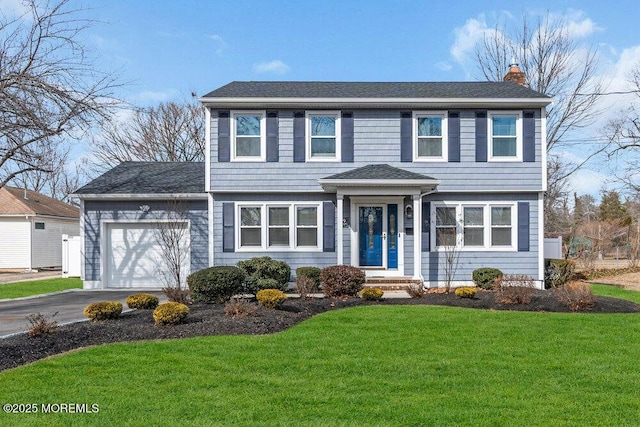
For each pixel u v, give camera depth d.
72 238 23.88
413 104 16.66
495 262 16.89
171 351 7.68
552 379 6.42
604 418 5.14
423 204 16.92
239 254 16.89
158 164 21.70
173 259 15.54
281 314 10.55
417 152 16.91
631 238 30.08
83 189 18.06
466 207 16.98
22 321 10.98
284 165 16.88
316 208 16.97
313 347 8.01
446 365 7.04
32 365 6.95
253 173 16.86
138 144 37.53
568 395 5.82
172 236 16.22
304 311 11.28
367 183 15.43
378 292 13.20
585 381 6.35
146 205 17.95
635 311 11.80
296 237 16.94
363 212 17.12
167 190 17.89
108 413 5.25
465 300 13.04
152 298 11.53
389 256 17.02
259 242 17.00
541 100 16.48
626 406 5.48
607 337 8.80
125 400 5.62
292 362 7.14
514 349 7.93
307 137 16.83
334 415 5.22
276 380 6.35
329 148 16.98
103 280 17.92
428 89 18.19
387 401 5.63
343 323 10.00
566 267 17.38
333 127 17.00
